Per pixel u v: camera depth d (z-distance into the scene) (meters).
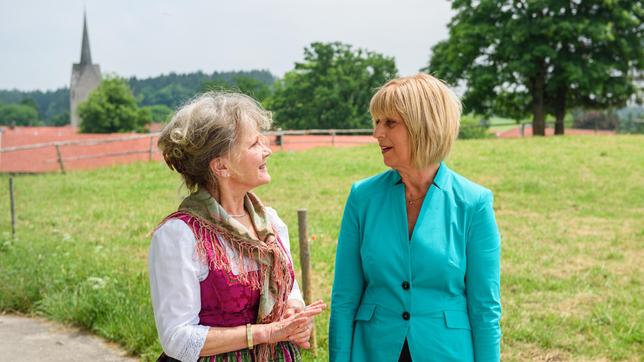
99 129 88.81
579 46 34.75
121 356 5.16
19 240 9.01
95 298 5.89
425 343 2.47
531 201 12.82
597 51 35.28
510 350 5.23
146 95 155.12
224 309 2.23
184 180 2.38
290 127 65.62
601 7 35.19
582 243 9.34
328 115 63.81
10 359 5.10
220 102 2.31
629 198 13.02
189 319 2.17
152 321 5.32
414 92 2.46
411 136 2.47
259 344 2.29
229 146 2.26
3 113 163.38
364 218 2.67
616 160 18.16
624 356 5.14
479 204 2.55
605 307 6.26
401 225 2.57
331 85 65.56
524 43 34.75
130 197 14.10
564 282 7.26
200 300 2.22
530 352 5.21
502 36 34.44
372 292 2.63
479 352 2.51
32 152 30.80
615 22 34.62
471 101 37.59
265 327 2.23
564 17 34.00
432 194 2.55
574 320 5.90
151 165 20.30
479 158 19.17
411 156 2.50
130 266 7.52
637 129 37.06
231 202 2.37
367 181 2.73
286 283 2.37
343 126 63.47
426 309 2.50
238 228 2.26
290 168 18.20
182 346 2.14
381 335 2.54
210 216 2.25
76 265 7.22
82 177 17.95
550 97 38.12
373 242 2.59
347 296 2.69
